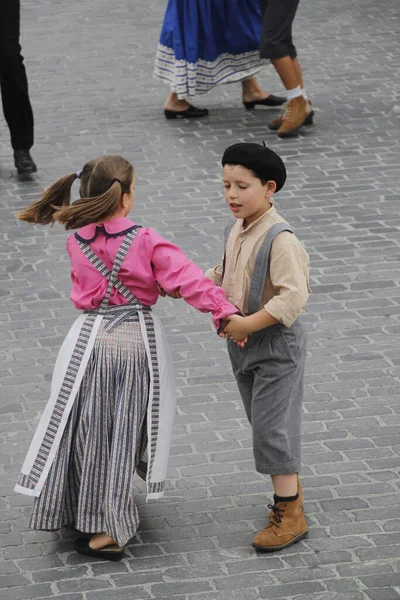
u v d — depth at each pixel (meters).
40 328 19.28
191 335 19.05
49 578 12.94
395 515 14.11
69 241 13.16
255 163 12.42
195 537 13.73
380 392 17.16
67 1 41.62
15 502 14.46
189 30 28.78
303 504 14.34
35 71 33.69
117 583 12.83
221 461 15.41
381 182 25.48
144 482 14.92
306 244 22.39
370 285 20.69
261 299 12.78
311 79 32.72
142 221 23.47
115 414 12.87
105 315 13.02
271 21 27.42
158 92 32.00
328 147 27.66
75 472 13.13
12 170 26.61
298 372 13.04
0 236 22.97
